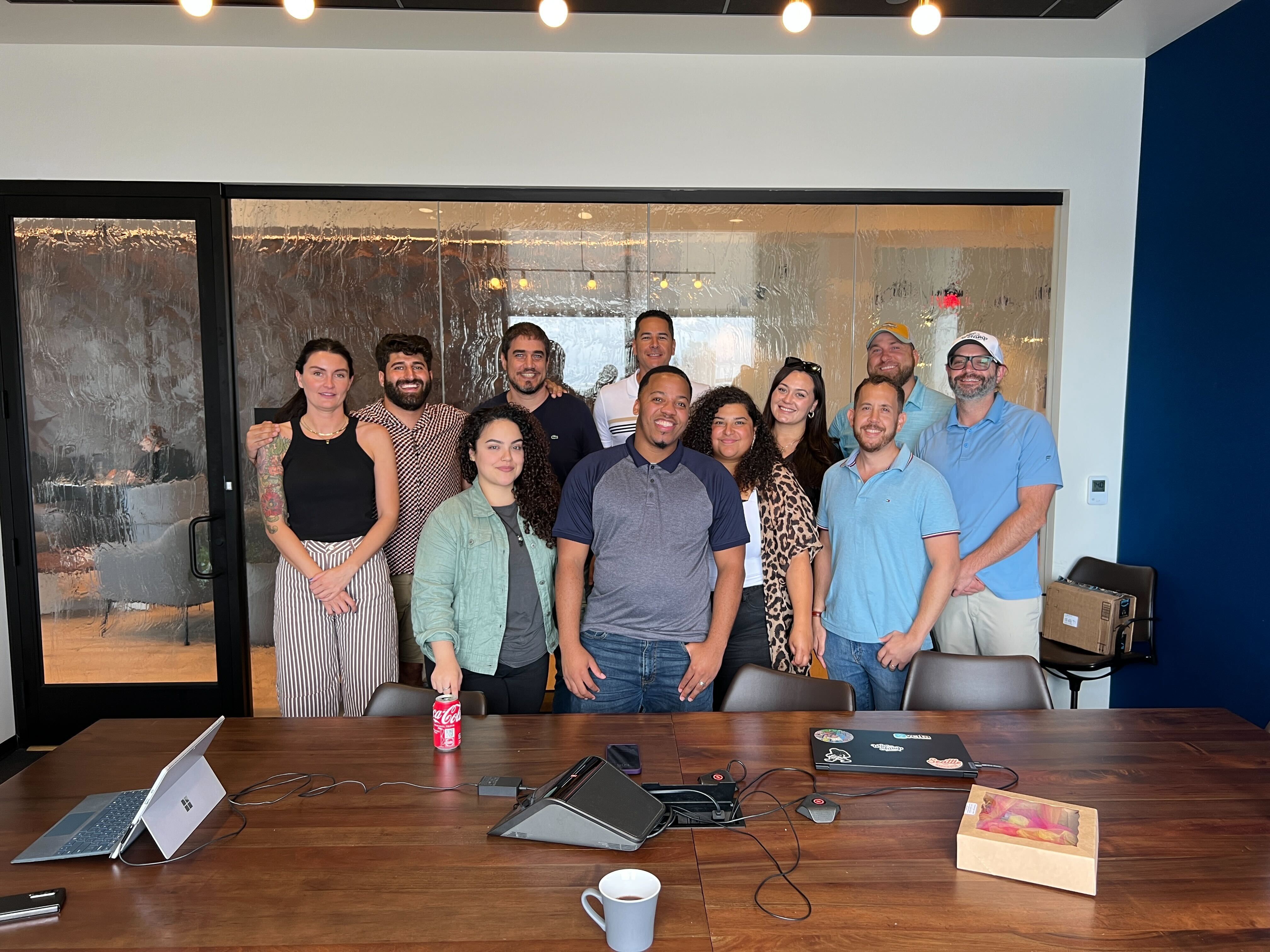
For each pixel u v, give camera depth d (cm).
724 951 121
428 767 182
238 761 185
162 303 375
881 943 124
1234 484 322
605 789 160
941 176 379
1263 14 306
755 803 166
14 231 370
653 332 347
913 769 177
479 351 387
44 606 384
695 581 255
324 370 291
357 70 367
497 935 125
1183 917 130
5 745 376
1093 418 391
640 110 373
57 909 131
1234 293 321
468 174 372
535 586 256
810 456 324
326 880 140
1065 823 149
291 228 376
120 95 363
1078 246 384
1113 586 377
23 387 376
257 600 388
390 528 304
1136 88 377
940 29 346
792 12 231
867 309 391
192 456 380
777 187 378
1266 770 181
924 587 273
